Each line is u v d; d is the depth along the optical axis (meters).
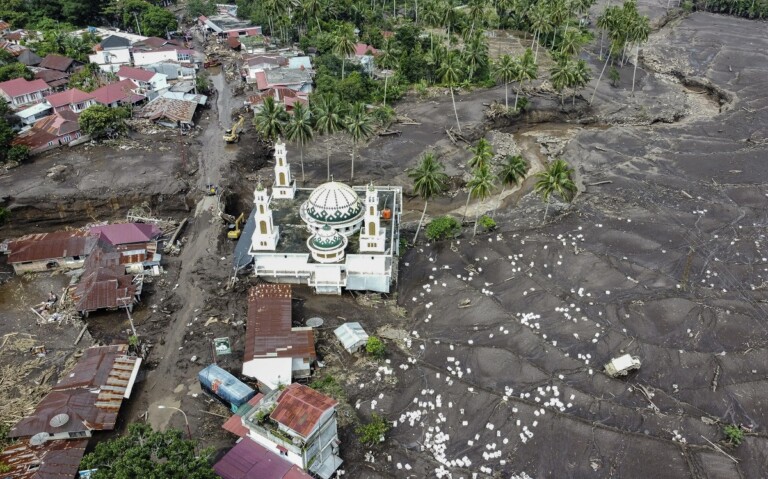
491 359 71.69
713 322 75.69
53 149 121.12
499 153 129.62
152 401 69.38
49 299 86.38
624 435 61.81
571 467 60.00
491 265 88.88
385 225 91.75
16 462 58.62
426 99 151.25
